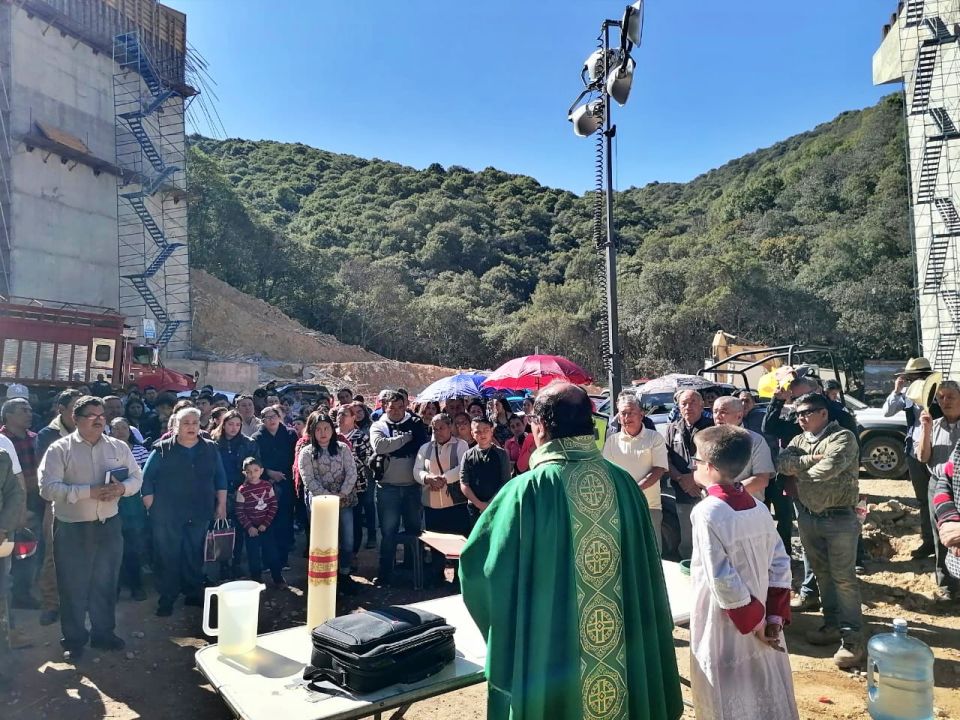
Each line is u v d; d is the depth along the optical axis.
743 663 2.92
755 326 56.47
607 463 2.70
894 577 6.77
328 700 2.60
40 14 29.58
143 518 6.63
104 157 33.31
